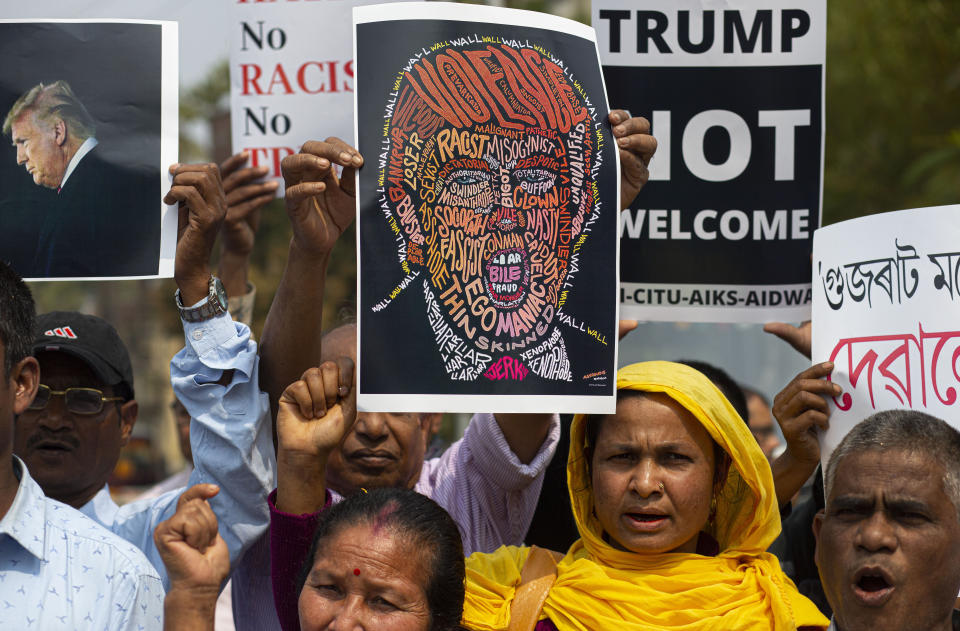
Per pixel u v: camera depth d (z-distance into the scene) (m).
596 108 3.30
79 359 3.64
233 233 4.30
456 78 3.19
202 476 3.22
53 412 3.59
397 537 2.66
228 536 3.19
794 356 8.59
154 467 13.84
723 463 3.22
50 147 3.45
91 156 3.45
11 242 3.41
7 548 2.66
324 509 2.88
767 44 3.97
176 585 2.54
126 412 3.85
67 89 3.48
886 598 2.70
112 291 14.44
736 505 3.25
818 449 3.37
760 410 6.43
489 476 3.71
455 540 2.76
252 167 4.20
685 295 3.96
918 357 3.24
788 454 3.46
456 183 3.15
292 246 3.22
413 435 3.83
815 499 3.71
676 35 3.97
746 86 3.98
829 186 10.30
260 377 3.32
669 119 3.97
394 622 2.62
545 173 3.21
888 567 2.69
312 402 3.02
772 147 3.97
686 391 3.08
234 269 4.38
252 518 3.21
